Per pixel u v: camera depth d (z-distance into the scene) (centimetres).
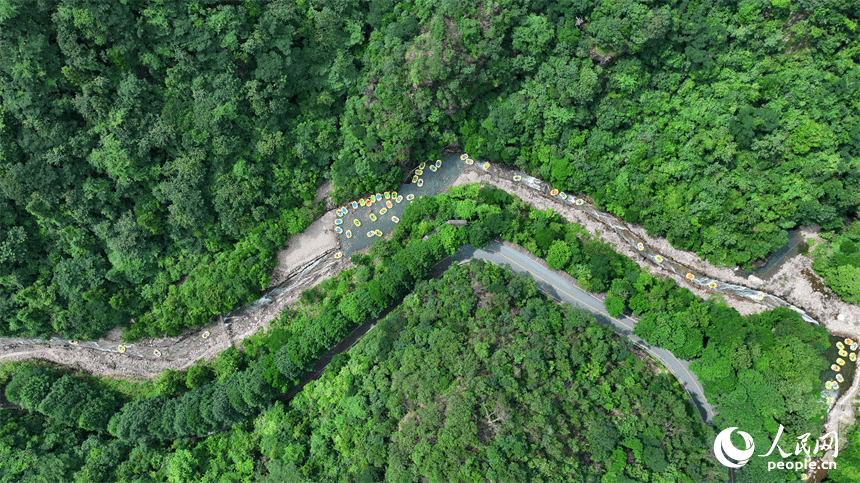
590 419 5441
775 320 6016
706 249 6397
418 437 5366
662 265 6562
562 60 6181
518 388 5416
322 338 6250
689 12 5800
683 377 6138
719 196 6188
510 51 6303
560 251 6266
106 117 5841
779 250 6316
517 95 6550
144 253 6519
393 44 6350
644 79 6153
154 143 6016
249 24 5975
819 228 6203
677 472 5294
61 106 5728
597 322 6131
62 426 6512
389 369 5981
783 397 5659
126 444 6444
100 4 5331
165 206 6431
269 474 5944
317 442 5959
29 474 6056
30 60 5400
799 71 5762
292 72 6256
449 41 6084
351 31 6375
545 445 5116
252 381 6241
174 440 6425
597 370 5744
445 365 5678
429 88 6369
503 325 5938
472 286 6194
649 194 6500
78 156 5903
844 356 5938
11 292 6438
